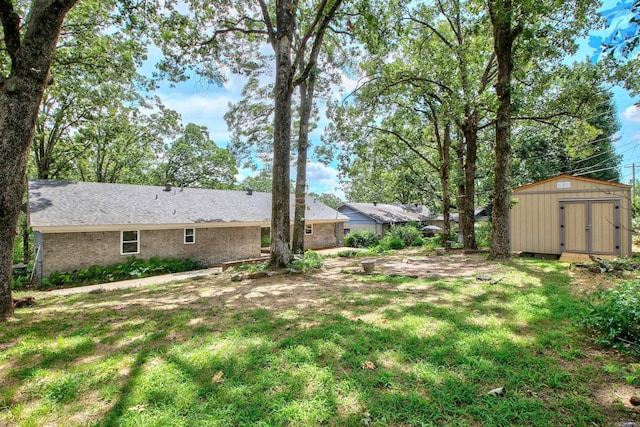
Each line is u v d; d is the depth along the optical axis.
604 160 19.28
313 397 2.50
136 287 8.77
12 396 2.68
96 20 12.48
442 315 4.40
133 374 3.00
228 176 29.86
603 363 2.92
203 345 3.64
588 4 8.53
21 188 5.44
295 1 9.27
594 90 10.60
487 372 2.79
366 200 45.66
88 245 12.52
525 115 12.41
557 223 9.99
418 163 21.67
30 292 10.06
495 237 9.95
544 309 4.50
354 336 3.71
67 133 19.23
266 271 8.69
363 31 9.17
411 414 2.27
